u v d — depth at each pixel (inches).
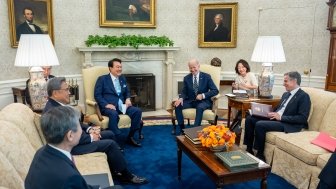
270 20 211.0
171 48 219.8
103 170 88.1
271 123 124.0
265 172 88.3
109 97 152.3
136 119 149.5
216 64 204.7
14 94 174.2
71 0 200.4
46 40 117.1
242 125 144.0
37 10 185.2
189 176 117.9
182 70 233.0
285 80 127.9
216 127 100.8
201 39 225.9
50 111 52.1
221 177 83.4
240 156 90.6
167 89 228.8
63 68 203.9
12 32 175.8
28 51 113.5
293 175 109.5
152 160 133.5
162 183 112.0
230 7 216.1
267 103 145.1
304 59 204.5
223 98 231.3
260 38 145.9
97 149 102.7
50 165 49.4
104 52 209.5
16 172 60.7
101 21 208.8
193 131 114.4
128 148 147.9
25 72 187.2
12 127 74.9
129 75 216.8
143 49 212.7
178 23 226.5
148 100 228.5
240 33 220.7
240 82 175.2
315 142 106.1
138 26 217.6
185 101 168.9
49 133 50.6
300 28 202.5
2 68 175.8
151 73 225.1
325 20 192.4
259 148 126.4
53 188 47.0
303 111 122.2
